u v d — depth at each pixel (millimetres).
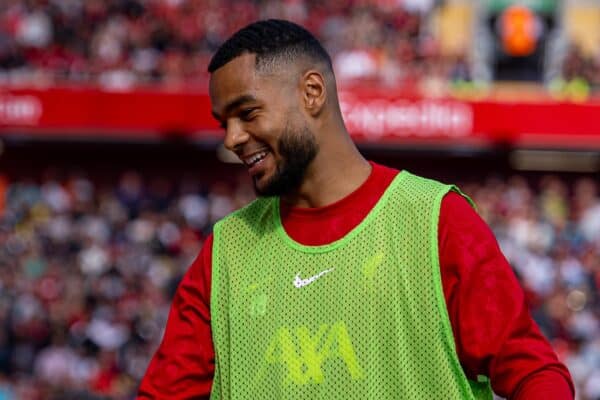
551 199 75750
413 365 11617
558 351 59812
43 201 76438
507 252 66750
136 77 77500
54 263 68312
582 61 79125
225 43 12320
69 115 77000
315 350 11883
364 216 12148
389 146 80688
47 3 79688
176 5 80375
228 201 76875
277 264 12359
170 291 66188
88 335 61594
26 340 61906
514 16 83062
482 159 81062
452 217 11789
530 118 76000
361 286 11844
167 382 12695
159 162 80938
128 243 70875
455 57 78125
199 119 76688
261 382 12141
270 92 12070
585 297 64188
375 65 77125
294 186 12414
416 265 11703
